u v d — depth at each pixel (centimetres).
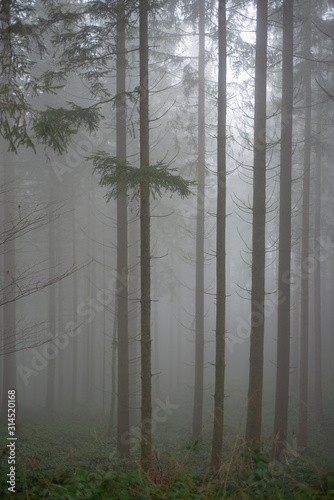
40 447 1244
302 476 863
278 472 566
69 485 532
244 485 541
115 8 1051
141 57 1014
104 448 1327
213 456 999
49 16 1098
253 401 1056
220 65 1101
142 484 510
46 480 570
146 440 920
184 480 547
